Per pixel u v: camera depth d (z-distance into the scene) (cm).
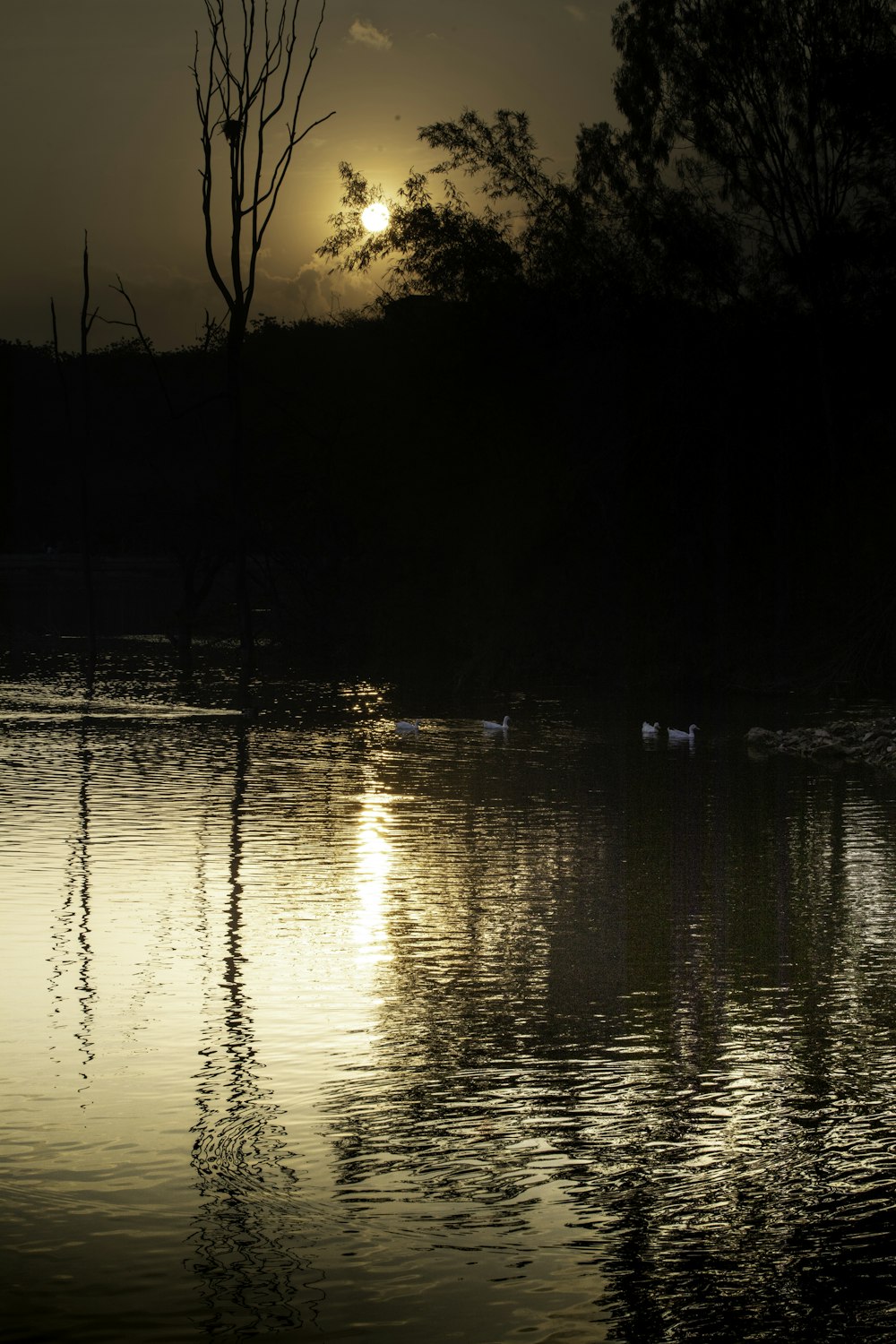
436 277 6181
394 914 1752
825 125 5562
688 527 5712
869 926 1712
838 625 5369
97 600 10231
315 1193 938
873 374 5575
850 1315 793
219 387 7994
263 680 5416
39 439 16488
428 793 2788
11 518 16538
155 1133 1032
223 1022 1302
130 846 2184
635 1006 1369
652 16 5712
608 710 4562
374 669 5975
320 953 1554
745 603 5669
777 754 3484
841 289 5638
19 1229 882
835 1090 1136
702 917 1755
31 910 1744
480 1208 918
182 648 6675
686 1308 800
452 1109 1087
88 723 3972
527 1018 1329
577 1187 950
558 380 6000
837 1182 960
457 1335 770
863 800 2739
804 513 5784
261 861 2081
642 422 5841
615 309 5925
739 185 5747
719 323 5903
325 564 7194
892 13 5534
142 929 1655
